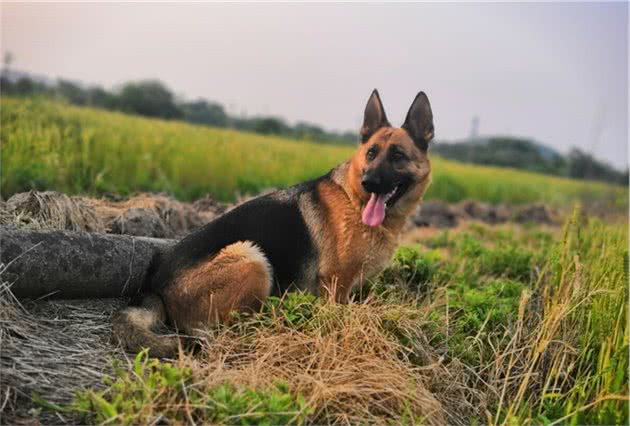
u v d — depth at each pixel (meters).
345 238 1.43
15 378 1.03
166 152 4.03
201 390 1.06
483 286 1.91
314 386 1.11
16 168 2.70
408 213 1.53
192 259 1.35
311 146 8.00
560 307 1.39
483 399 1.27
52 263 1.29
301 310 1.33
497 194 6.66
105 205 1.95
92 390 1.03
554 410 1.26
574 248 2.16
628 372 1.22
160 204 2.04
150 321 1.29
